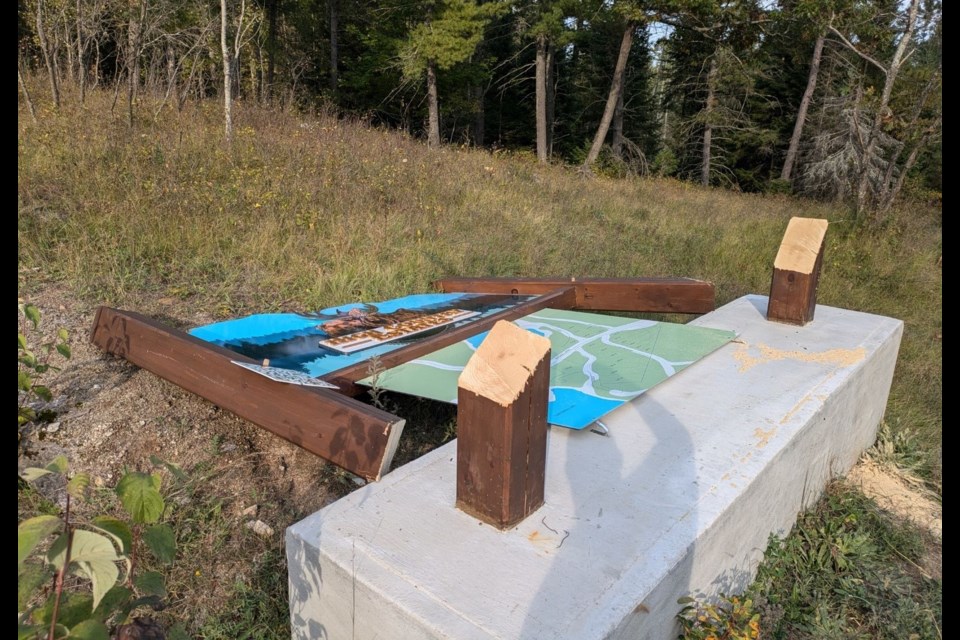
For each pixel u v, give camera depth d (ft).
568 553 5.95
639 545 6.11
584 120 93.50
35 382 10.34
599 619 5.11
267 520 8.63
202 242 17.10
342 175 24.85
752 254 28.07
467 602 5.29
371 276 17.04
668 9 59.41
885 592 8.86
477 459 6.30
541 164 54.75
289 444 9.92
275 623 7.24
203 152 24.61
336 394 8.34
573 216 30.53
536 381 6.14
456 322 13.83
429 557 5.86
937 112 32.89
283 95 47.85
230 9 36.17
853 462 12.44
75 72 41.83
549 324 13.79
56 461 4.10
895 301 25.14
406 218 22.50
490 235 23.18
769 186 79.56
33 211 16.58
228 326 12.17
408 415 11.22
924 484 12.31
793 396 9.89
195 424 10.11
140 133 25.21
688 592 6.38
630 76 86.28
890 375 13.73
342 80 68.39
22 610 4.01
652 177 63.98
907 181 49.93
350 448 7.77
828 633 7.91
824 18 38.65
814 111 81.97
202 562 7.84
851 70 61.11
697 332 13.00
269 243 17.65
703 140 83.25
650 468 7.64
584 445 8.22
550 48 78.89
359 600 5.67
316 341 11.98
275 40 63.87
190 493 8.75
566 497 6.94
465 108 74.90
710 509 6.79
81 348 11.60
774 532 8.85
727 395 9.90
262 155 25.55
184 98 35.35
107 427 9.71
